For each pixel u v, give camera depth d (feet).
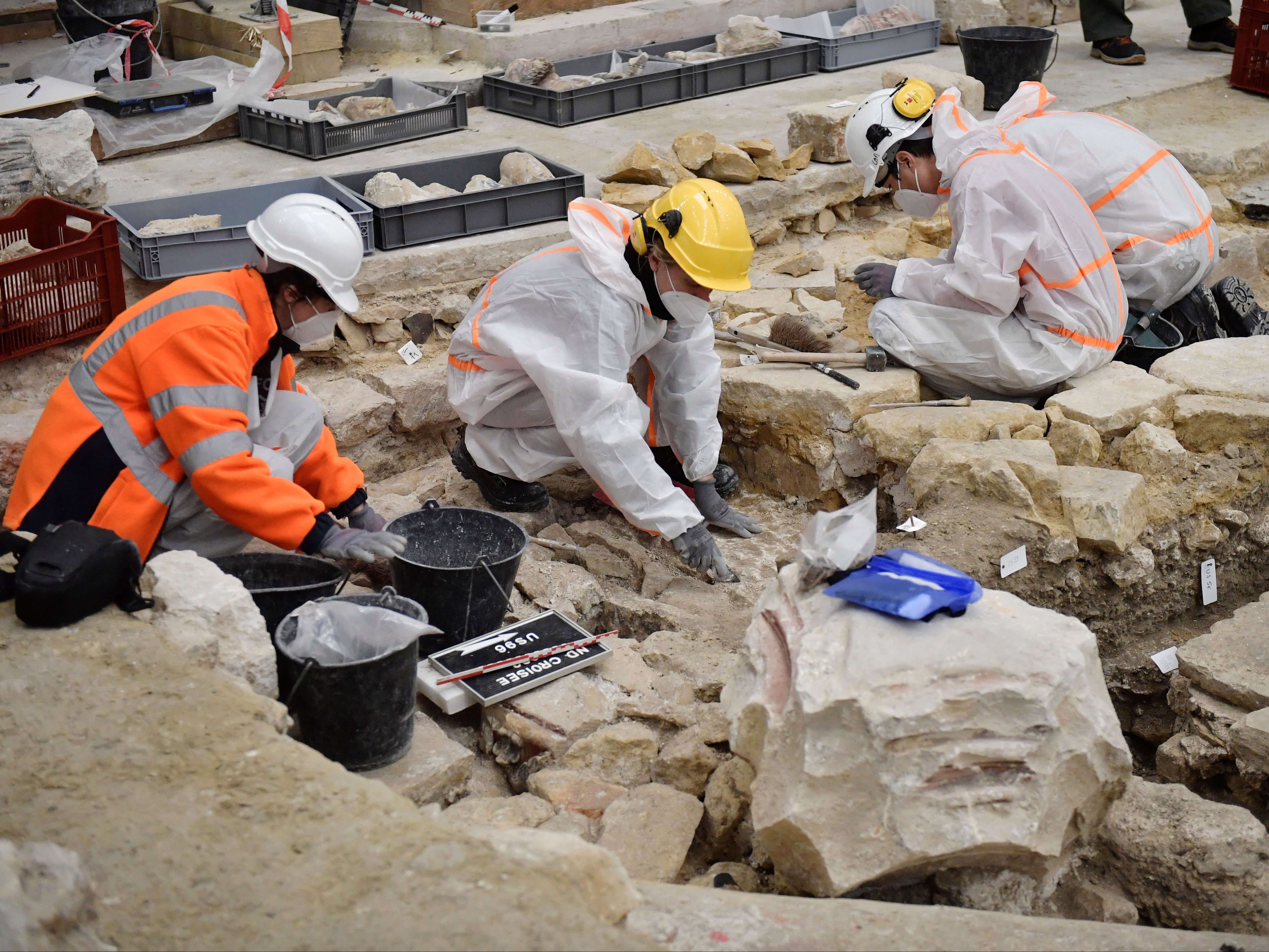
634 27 24.47
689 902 7.20
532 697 10.49
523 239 16.61
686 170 18.25
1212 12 26.25
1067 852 8.83
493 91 22.09
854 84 23.43
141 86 19.54
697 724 10.28
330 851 6.69
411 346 15.89
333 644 9.43
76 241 13.75
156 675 8.14
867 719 7.80
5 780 7.14
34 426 13.19
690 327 13.07
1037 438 13.64
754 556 13.73
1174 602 13.62
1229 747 10.75
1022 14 28.22
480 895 6.41
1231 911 9.18
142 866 6.55
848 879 7.88
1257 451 13.67
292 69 21.79
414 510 12.55
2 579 8.92
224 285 10.25
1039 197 13.78
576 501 15.05
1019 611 8.90
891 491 14.35
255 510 9.99
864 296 17.89
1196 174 21.66
